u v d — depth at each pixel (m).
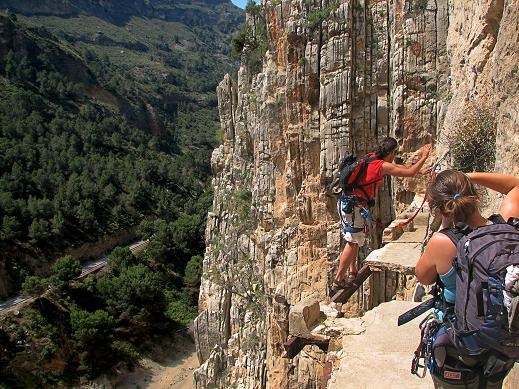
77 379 60.28
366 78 26.20
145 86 185.38
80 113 129.50
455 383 5.34
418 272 5.59
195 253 89.50
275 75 30.00
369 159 9.84
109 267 80.06
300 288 29.55
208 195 102.44
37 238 79.19
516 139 10.23
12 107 112.75
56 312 65.50
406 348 9.62
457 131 16.73
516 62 10.45
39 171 92.38
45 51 144.00
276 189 31.14
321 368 22.53
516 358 4.90
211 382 43.66
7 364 57.72
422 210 16.70
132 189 101.12
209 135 168.75
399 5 24.92
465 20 18.73
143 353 65.81
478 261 4.79
